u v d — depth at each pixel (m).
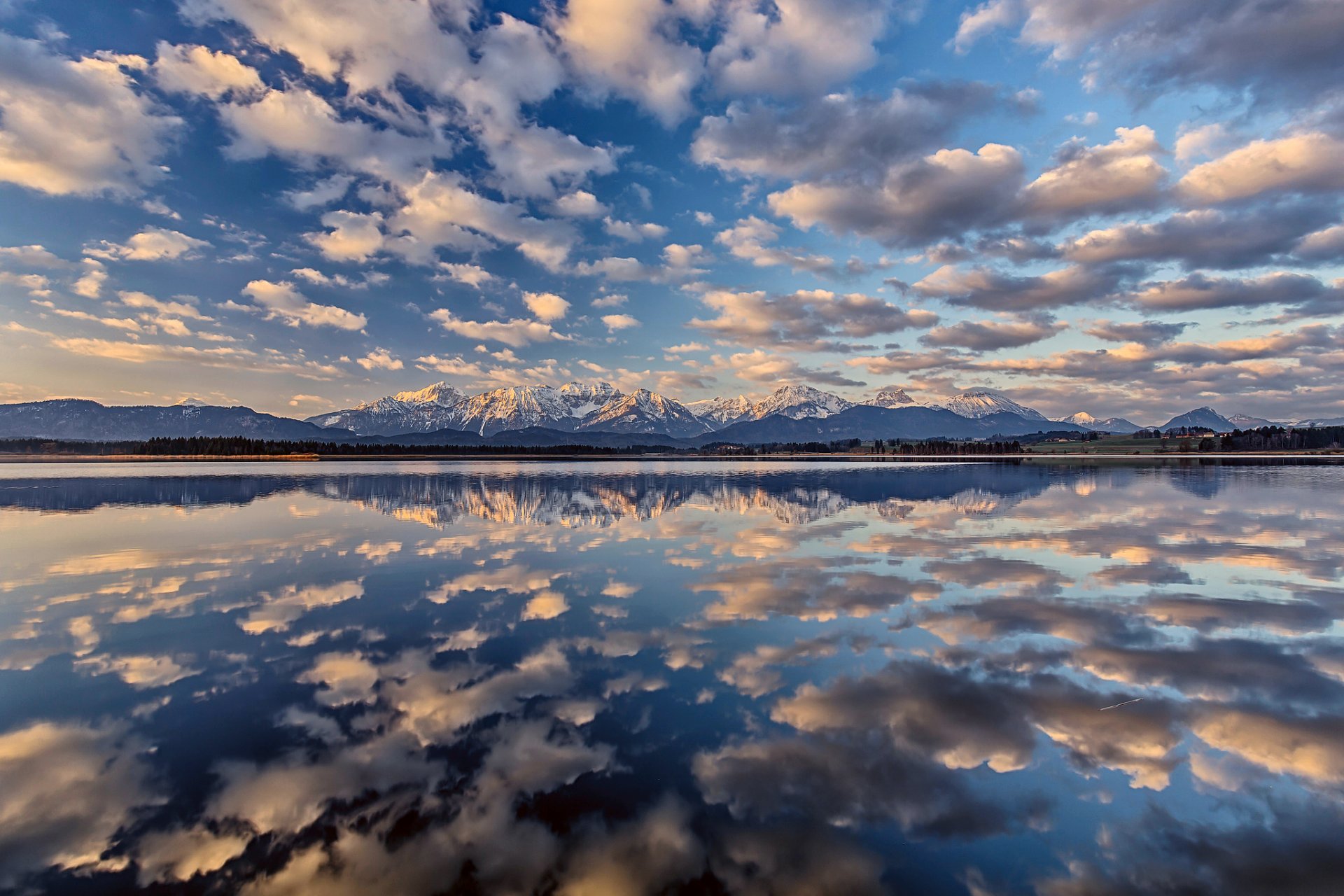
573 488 56.56
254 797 6.95
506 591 16.64
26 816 6.60
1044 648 11.77
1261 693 9.64
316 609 14.88
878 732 8.45
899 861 5.87
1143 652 11.53
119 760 7.79
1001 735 8.33
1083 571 18.62
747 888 5.48
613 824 6.44
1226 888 5.50
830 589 16.61
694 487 56.81
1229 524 29.23
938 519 31.77
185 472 87.56
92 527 29.41
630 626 13.41
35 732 8.52
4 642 12.41
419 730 8.57
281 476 78.19
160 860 5.89
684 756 7.84
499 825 6.43
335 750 8.02
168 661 11.37
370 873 5.70
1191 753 7.84
